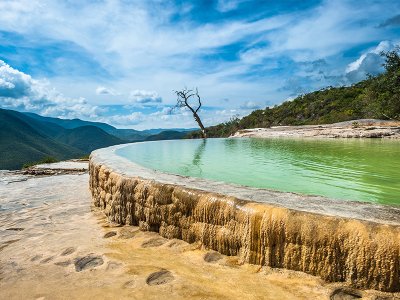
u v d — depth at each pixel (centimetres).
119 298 272
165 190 401
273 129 2158
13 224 550
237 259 321
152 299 266
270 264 297
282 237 291
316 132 1747
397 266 241
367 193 464
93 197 645
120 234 432
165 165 786
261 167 741
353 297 248
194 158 938
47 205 699
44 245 420
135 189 446
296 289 265
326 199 333
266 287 272
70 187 933
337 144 1232
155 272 312
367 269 251
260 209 307
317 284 267
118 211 481
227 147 1296
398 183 536
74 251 385
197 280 292
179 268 318
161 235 405
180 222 381
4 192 883
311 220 278
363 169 680
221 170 698
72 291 291
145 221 430
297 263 283
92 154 767
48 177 1157
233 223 326
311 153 980
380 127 1648
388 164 741
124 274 313
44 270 340
